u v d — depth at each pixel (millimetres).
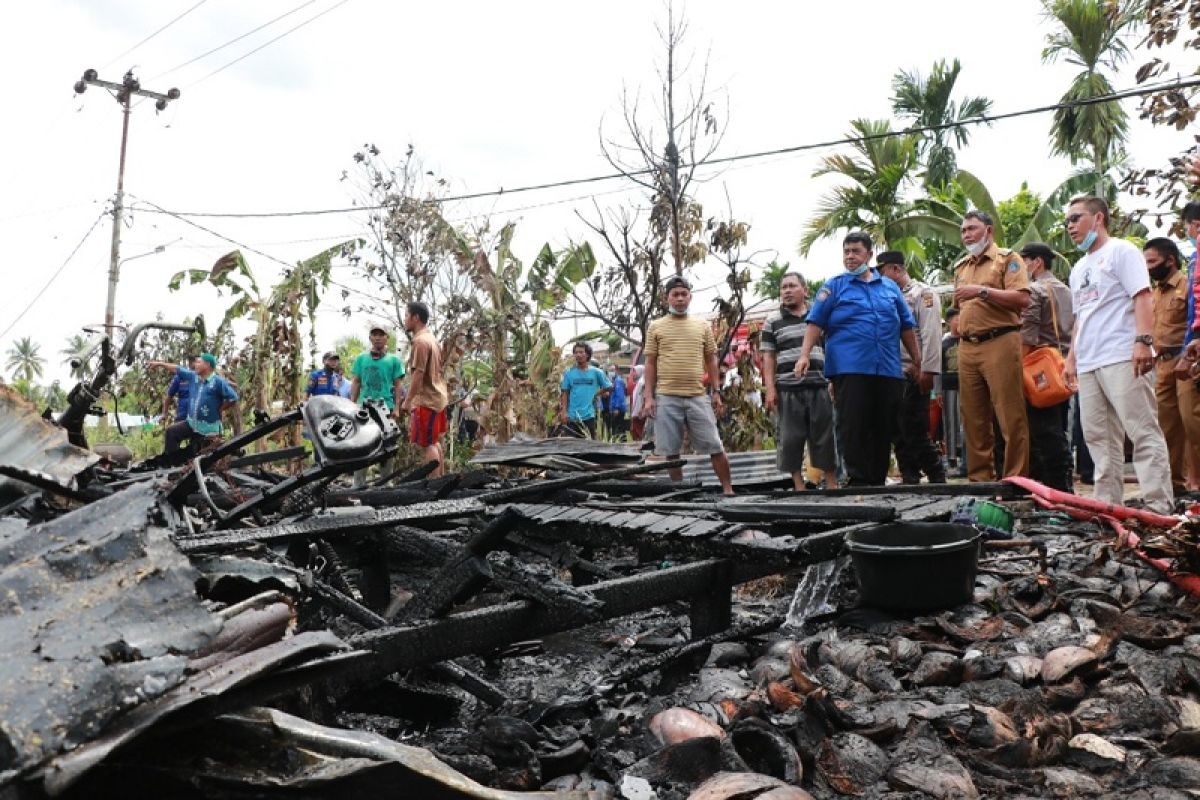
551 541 4293
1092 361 5285
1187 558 3668
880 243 19969
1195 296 4887
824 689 2660
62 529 1813
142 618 1575
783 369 7043
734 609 4129
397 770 1576
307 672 1654
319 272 12742
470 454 11742
